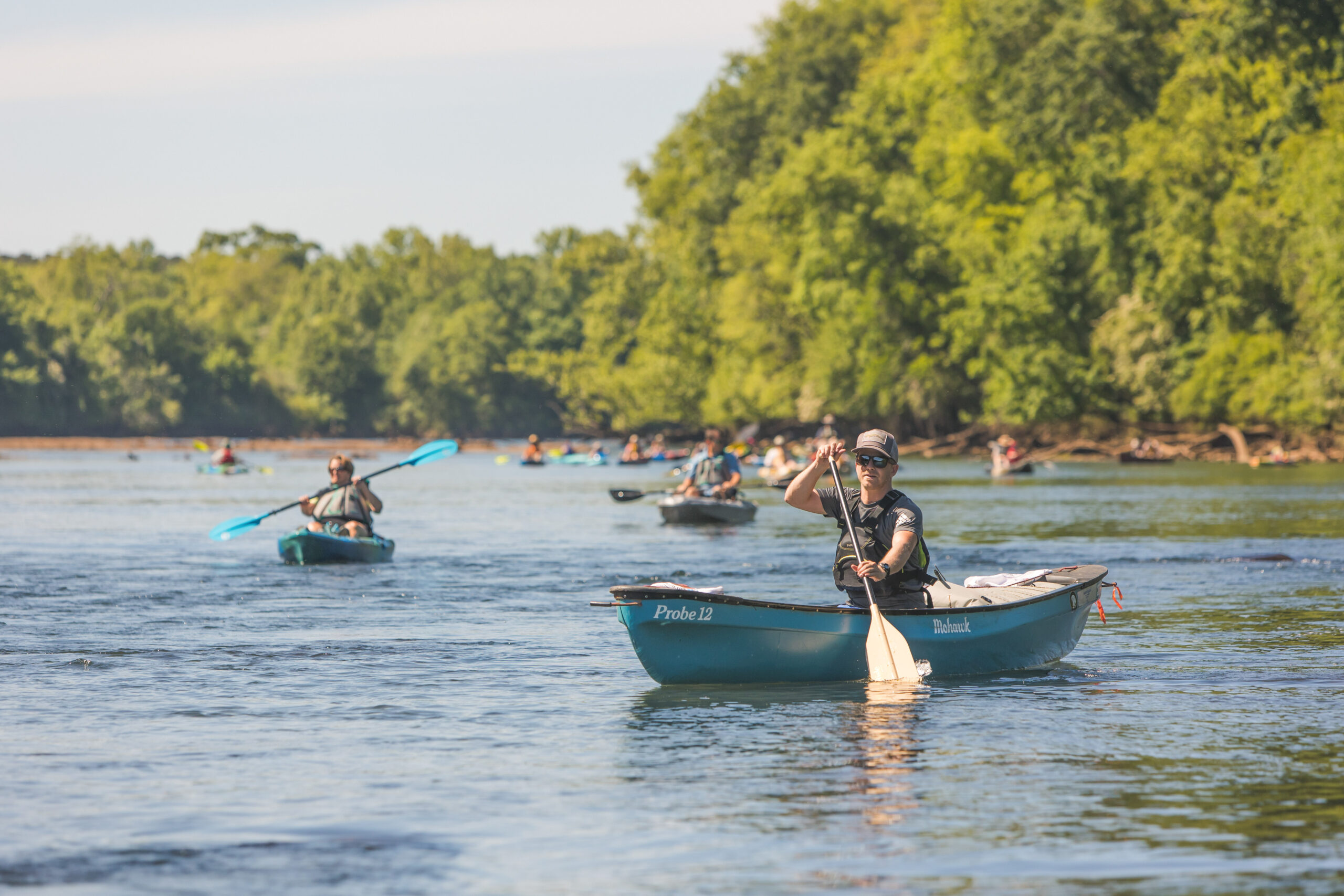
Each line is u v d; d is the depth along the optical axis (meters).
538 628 43.81
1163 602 49.69
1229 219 186.88
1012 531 82.31
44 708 31.16
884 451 34.06
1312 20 186.12
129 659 37.78
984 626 35.00
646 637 32.75
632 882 19.08
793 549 73.31
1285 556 64.75
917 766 25.42
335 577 59.19
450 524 94.50
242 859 20.19
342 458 67.62
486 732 28.56
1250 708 30.77
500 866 19.80
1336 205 168.12
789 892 18.62
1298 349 185.25
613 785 24.23
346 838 21.19
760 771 25.17
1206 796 23.22
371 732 28.55
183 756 26.50
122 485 162.50
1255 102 197.50
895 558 33.38
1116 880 19.00
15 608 48.62
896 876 19.22
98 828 21.72
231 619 45.97
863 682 34.28
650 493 145.38
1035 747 26.92
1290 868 19.48
